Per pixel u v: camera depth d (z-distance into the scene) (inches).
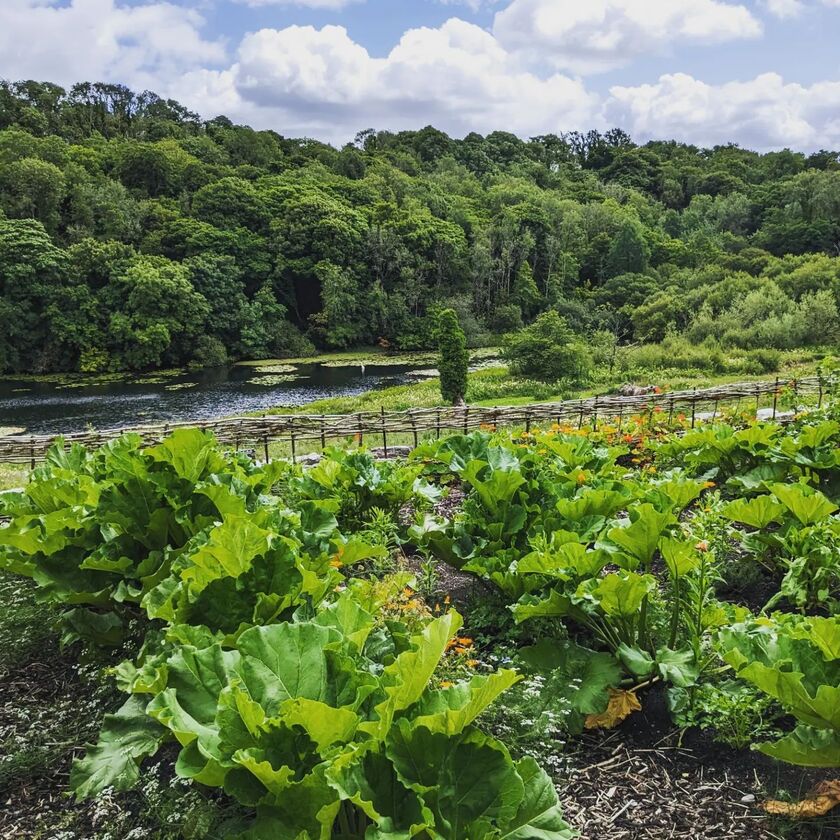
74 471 189.2
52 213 2144.4
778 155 4493.1
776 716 110.8
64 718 122.0
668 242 3115.2
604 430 313.4
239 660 80.4
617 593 117.0
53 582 135.7
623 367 1401.3
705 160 4911.4
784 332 1498.5
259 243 2349.9
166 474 144.3
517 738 104.3
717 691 113.8
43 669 141.8
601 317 2274.9
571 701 115.6
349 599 96.0
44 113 3324.3
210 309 1905.8
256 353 2021.4
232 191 2472.9
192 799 92.4
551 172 4680.1
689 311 1834.4
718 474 236.5
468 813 72.9
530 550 154.6
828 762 88.8
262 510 132.2
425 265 2554.1
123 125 3730.3
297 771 74.2
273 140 3777.1
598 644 133.9
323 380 1549.0
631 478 215.5
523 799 74.7
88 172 2632.9
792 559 154.3
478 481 161.3
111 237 2185.0
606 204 3548.2
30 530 137.5
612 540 131.6
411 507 238.2
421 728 72.8
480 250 2667.3
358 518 198.1
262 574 110.7
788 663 92.7
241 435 349.4
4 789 107.7
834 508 157.2
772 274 2187.5
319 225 2389.3
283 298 2380.7
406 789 71.7
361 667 87.3
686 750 110.3
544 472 176.2
